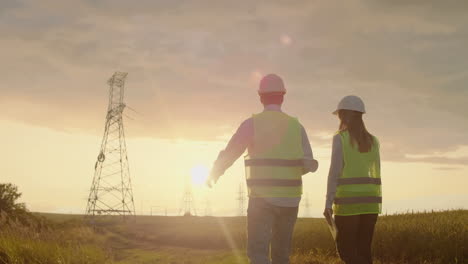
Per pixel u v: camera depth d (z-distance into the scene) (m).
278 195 4.23
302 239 13.75
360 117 5.19
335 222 5.18
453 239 10.30
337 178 5.05
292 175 4.33
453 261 9.62
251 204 4.30
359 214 5.04
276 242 4.48
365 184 5.08
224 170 4.43
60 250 8.61
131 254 18.67
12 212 23.94
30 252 8.22
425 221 13.48
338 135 5.14
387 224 13.05
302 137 4.48
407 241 11.00
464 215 16.08
